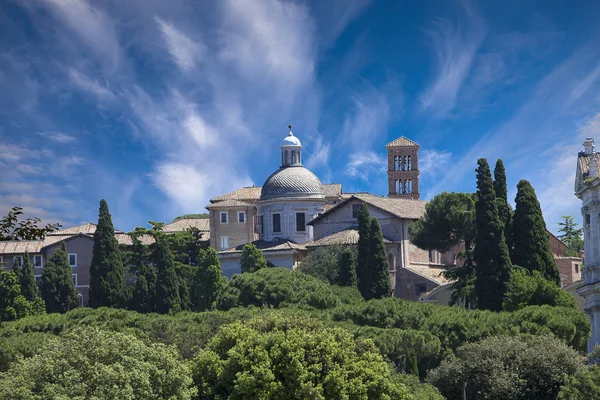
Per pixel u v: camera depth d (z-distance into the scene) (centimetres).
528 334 8250
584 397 6594
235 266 14575
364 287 11694
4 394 5397
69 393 5409
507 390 7331
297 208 15125
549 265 11238
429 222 12650
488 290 10612
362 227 11844
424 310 9569
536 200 11356
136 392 5619
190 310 13025
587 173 8806
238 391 6044
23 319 10094
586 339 9112
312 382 6138
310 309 10200
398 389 6372
